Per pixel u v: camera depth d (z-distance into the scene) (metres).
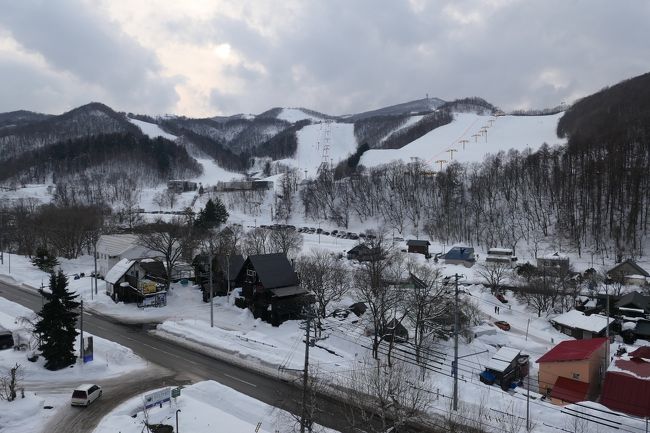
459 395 34.72
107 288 67.38
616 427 29.23
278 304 53.44
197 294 66.75
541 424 30.23
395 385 30.77
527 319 65.69
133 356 43.81
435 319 50.50
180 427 30.16
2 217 119.19
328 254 83.69
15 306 59.66
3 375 37.78
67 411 32.69
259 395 35.75
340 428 30.08
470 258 92.56
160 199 187.75
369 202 151.88
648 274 82.06
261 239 85.81
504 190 132.88
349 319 56.88
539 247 108.56
